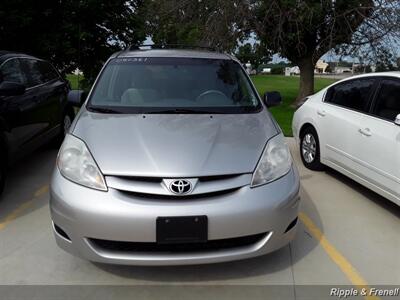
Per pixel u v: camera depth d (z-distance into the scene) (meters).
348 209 4.29
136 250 2.67
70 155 2.91
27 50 10.27
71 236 2.72
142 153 2.80
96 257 2.68
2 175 4.30
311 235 3.68
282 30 11.91
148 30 14.62
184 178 2.64
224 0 12.20
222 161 2.77
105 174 2.69
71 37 10.87
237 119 3.42
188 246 2.67
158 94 3.78
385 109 4.16
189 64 4.15
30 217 3.93
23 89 4.31
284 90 21.11
